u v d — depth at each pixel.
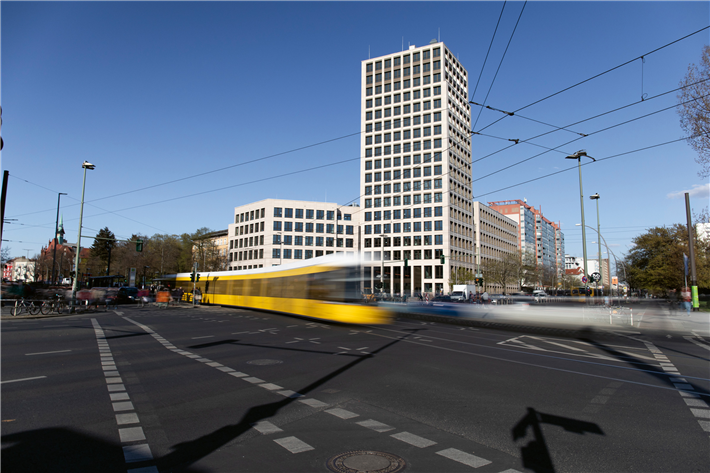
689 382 8.90
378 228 92.38
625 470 4.46
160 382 8.54
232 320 24.30
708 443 5.25
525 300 60.78
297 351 12.71
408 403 7.04
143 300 44.22
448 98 90.25
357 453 4.89
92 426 5.82
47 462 4.59
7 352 12.24
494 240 111.00
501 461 4.68
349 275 20.70
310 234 99.81
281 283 27.41
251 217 103.44
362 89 97.00
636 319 28.89
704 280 42.19
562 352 13.37
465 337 17.38
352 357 11.64
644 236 60.47
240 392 7.76
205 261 91.75
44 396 7.39
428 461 4.68
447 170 86.94
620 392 7.90
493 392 7.79
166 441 5.27
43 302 29.53
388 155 92.94
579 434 5.55
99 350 12.70
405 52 94.00
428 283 85.94
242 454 4.86
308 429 5.75
